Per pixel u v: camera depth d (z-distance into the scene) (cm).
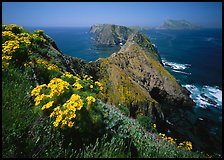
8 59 729
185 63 10319
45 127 437
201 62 10581
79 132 468
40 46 1371
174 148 702
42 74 813
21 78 650
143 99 4053
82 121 473
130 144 502
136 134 631
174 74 8169
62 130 456
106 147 460
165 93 5216
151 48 9469
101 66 4456
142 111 3928
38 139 398
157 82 5275
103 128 513
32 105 533
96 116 503
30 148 388
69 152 422
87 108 506
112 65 4584
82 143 462
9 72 639
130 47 6050
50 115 463
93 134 490
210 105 5106
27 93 558
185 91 5438
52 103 504
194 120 4394
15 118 432
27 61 827
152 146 591
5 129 391
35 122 454
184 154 620
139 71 5362
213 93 5928
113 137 479
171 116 4609
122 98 3862
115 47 19400
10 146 372
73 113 455
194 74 8162
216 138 3672
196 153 702
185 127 4131
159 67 5628
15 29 1230
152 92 5241
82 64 3981
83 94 589
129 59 5588
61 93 534
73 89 595
